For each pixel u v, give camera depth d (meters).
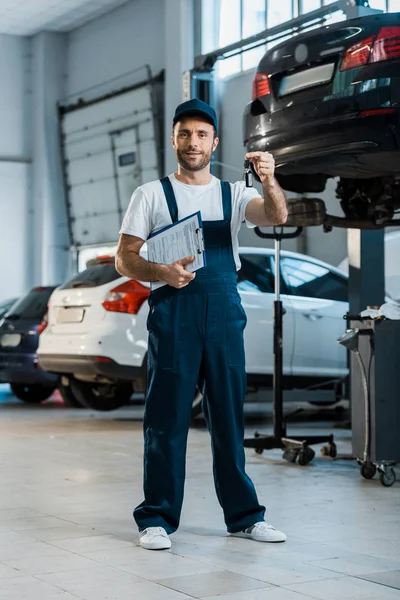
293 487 4.68
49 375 9.54
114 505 4.12
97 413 8.95
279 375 5.77
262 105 5.38
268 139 5.30
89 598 2.63
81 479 4.88
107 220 16.09
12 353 9.61
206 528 3.63
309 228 11.93
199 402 7.30
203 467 5.38
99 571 2.94
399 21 4.80
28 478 4.90
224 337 3.38
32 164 17.48
